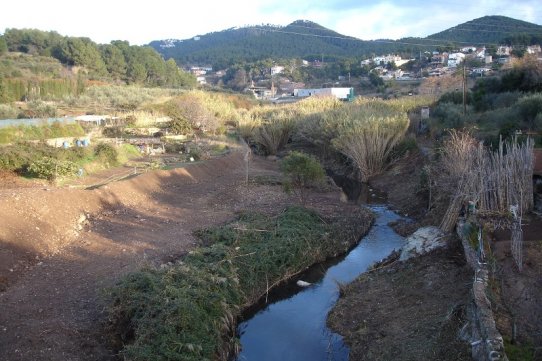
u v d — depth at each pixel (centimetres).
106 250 1222
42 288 980
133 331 834
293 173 1758
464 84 3109
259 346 948
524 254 909
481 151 1220
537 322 714
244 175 2441
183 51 19162
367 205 1967
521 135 1661
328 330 982
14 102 4044
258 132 3469
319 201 1923
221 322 910
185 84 8731
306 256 1332
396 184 2220
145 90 5962
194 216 1608
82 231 1351
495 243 979
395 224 1678
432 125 2878
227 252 1168
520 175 1132
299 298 1159
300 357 902
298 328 1013
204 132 3769
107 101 4788
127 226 1440
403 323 892
